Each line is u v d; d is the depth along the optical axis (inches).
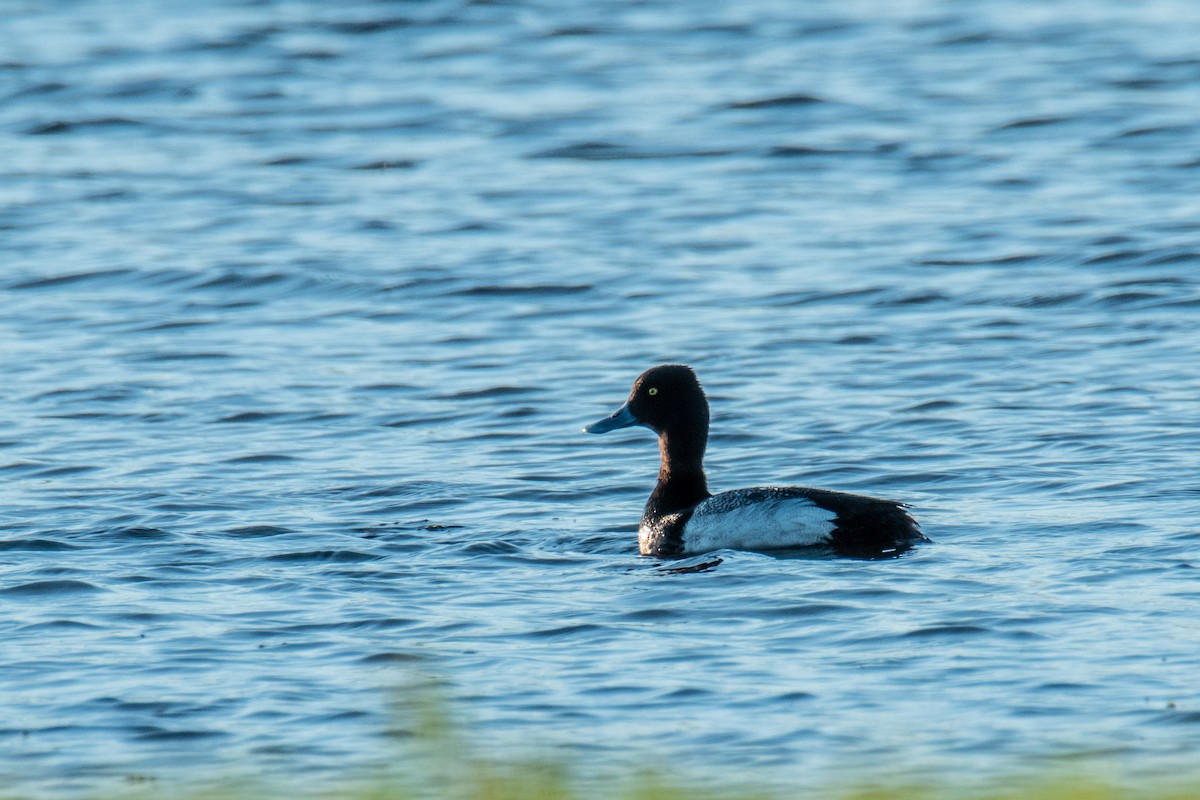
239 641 589.9
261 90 2003.0
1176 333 1080.2
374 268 1305.4
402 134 1802.4
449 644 582.9
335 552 704.4
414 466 854.5
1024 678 534.9
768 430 904.3
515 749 486.6
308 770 478.0
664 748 487.5
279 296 1240.2
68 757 493.0
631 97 1941.4
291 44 2223.2
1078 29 2250.2
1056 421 895.7
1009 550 680.4
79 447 890.1
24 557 700.7
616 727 505.0
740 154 1688.0
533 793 429.4
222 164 1676.9
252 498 797.2
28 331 1146.7
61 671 561.9
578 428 924.0
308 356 1082.7
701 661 560.1
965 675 539.2
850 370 1018.1
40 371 1045.2
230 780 470.0
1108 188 1503.4
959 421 905.5
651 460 864.9
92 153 1731.1
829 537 688.4
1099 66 2027.6
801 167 1631.4
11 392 999.0
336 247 1371.8
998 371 1005.8
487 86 2006.6
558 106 1902.1
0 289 1258.6
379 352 1090.1
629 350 1079.6
